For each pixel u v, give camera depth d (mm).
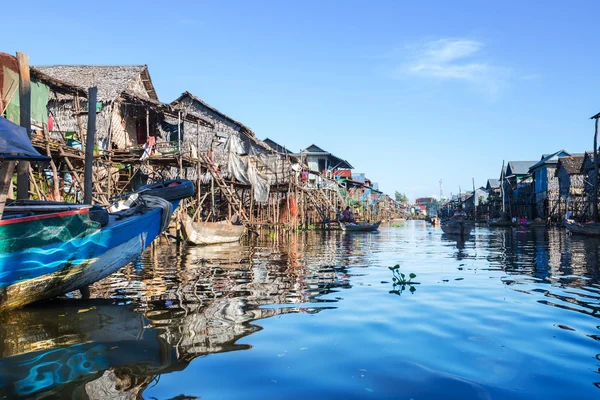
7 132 5270
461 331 4992
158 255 13820
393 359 4074
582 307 6203
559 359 4070
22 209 5988
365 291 7453
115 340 4727
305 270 10211
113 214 8203
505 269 10461
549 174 42312
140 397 3295
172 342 4625
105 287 7953
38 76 14992
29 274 6004
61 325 5363
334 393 3350
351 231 32375
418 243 20281
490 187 66500
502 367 3871
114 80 21453
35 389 3467
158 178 22156
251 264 11406
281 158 30578
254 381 3580
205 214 27406
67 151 14648
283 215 33250
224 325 5273
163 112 21812
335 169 54031
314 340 4660
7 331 5125
